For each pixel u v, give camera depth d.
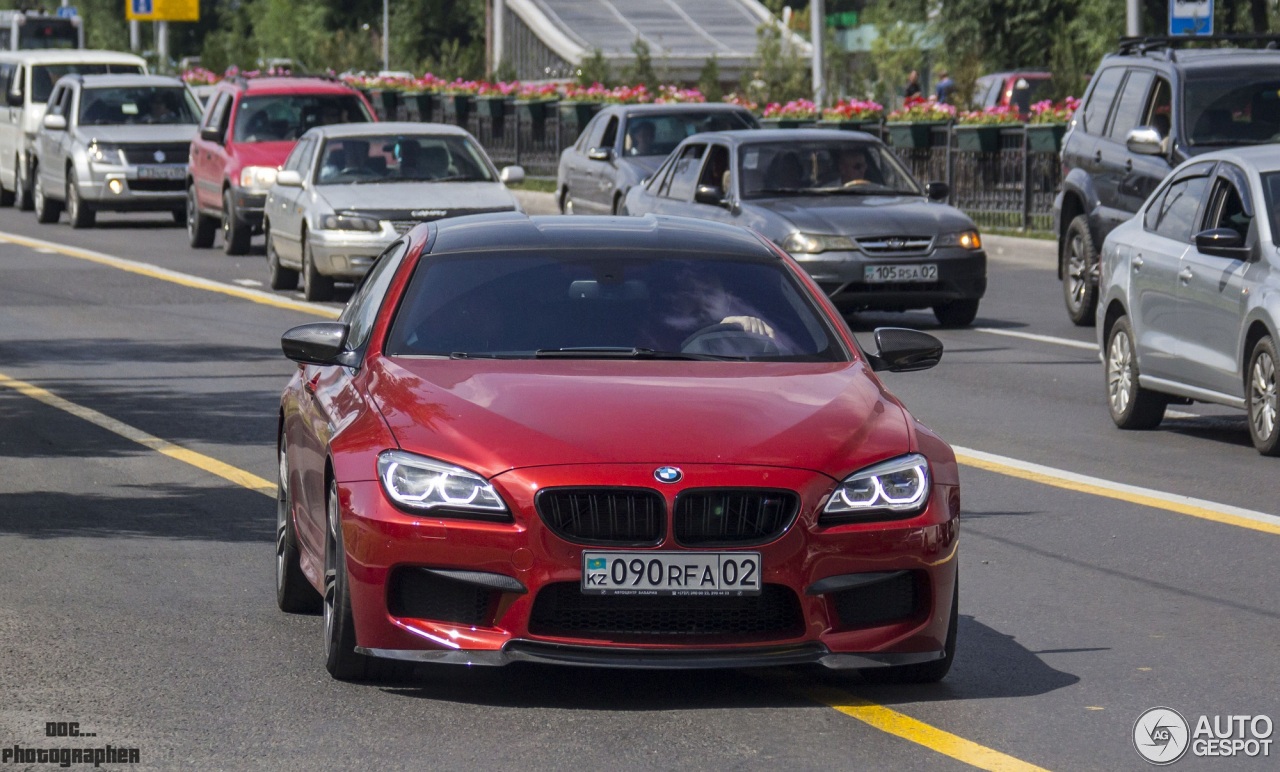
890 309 35.62
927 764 10.90
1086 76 61.12
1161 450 22.83
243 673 12.77
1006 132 51.12
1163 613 14.86
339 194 39.50
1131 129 34.16
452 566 11.67
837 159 37.25
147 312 37.56
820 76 70.75
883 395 13.08
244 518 18.34
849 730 11.58
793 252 34.44
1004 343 33.41
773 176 36.81
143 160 57.69
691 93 68.06
